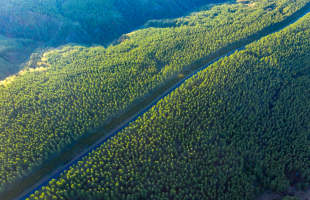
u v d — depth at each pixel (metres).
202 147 80.00
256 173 74.06
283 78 110.50
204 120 87.62
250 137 81.94
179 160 77.06
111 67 129.00
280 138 82.31
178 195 66.00
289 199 67.81
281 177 72.50
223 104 94.94
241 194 67.12
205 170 71.81
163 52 143.25
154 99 111.19
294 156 77.94
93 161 76.69
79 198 69.44
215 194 66.69
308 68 116.94
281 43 133.00
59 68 134.62
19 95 106.06
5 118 92.50
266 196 71.62
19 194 73.44
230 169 72.44
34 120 90.62
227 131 84.44
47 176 78.56
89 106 98.38
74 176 70.88
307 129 85.94
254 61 117.88
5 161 75.31
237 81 104.44
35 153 80.12
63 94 106.44
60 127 87.88
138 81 114.38
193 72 129.75
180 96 98.69
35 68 137.25
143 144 81.38
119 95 105.38
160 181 70.94
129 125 93.25
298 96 98.44
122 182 69.69
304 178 75.44
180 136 83.19
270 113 92.19
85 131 91.88
